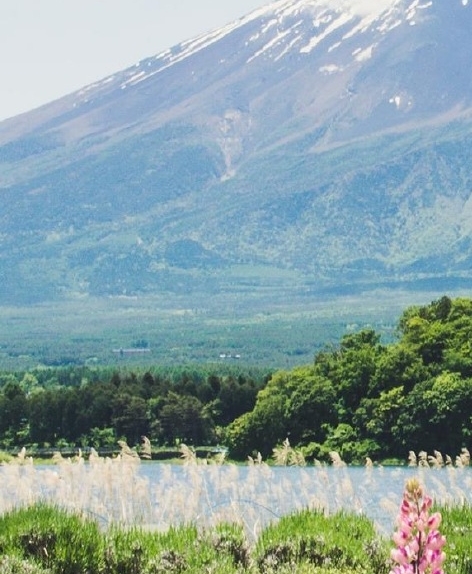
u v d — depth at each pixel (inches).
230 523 1790.1
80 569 1560.0
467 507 1865.2
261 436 7273.6
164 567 1579.7
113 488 1914.4
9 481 1918.1
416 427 6850.4
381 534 1772.9
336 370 7377.0
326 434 7180.1
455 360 7150.6
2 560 1475.1
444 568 1581.0
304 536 1667.1
